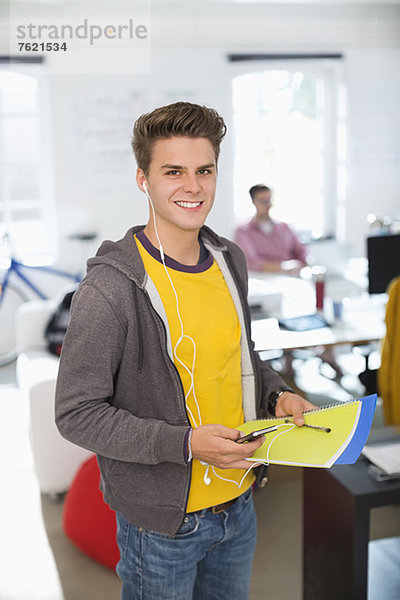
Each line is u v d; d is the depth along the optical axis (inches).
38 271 224.1
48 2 205.0
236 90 233.6
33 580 105.1
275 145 241.3
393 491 77.9
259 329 138.6
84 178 222.8
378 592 96.1
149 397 54.5
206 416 56.2
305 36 231.1
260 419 59.2
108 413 51.3
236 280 60.1
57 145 219.0
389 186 250.2
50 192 224.1
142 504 55.3
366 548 78.8
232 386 58.2
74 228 225.1
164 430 50.5
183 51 222.4
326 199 249.9
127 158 224.4
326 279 169.2
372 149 245.8
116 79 218.5
